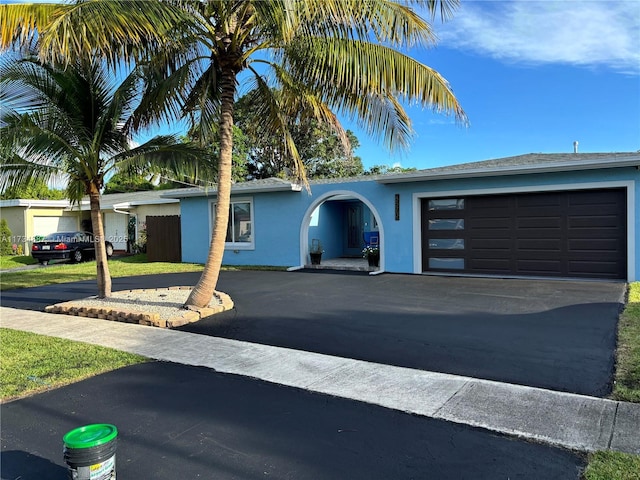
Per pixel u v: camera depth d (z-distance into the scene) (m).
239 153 28.02
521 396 4.15
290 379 4.79
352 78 7.23
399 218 13.13
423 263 12.97
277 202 15.53
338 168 31.12
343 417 3.83
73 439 2.64
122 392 4.50
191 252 17.75
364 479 2.88
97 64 8.38
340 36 7.23
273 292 10.32
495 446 3.28
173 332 6.92
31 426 3.77
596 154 12.02
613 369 4.76
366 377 4.79
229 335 6.70
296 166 9.70
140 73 8.61
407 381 4.64
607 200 10.52
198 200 17.41
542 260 11.31
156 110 8.80
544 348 5.57
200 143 9.66
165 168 8.62
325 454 3.21
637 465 2.94
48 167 8.60
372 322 7.24
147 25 6.25
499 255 11.88
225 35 7.71
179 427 3.69
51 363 5.43
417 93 7.17
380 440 3.41
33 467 3.13
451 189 12.27
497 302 8.48
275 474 2.96
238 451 3.27
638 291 8.91
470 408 3.93
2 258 21.89
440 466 3.02
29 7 6.47
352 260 17.36
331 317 7.68
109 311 8.02
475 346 5.77
